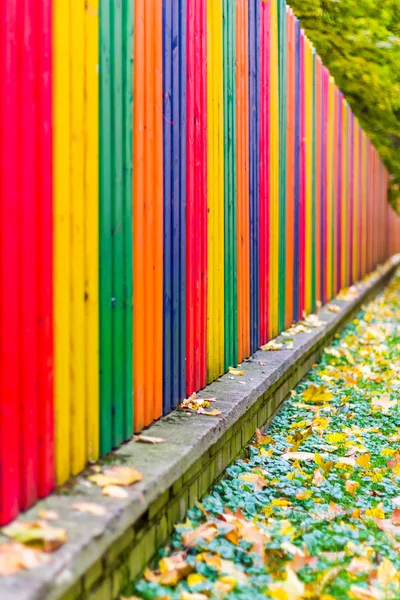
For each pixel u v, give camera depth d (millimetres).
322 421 5297
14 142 2256
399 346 8992
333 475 4340
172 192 3854
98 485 2605
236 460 4238
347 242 12156
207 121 4488
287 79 7188
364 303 12875
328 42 8922
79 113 2725
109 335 3037
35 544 2051
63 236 2598
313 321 7973
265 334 6250
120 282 3145
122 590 2521
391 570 3016
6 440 2217
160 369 3666
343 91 11133
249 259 5648
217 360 4770
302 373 6699
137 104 3309
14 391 2268
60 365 2584
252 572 2916
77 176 2717
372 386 6762
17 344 2295
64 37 2586
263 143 6133
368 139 14312
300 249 7953
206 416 3742
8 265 2225
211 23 4578
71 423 2703
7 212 2215
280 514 3584
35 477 2418
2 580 1862
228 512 3430
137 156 3326
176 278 3932
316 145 8922
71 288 2691
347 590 2906
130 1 3191
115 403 3100
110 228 3043
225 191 4926
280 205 6863
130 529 2568
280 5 6809
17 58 2285
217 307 4754
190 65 4105
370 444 5043
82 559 2074
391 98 10109
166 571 2754
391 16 7789
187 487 3271
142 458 2961
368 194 14898
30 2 2344
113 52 3031
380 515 3729
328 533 3455
